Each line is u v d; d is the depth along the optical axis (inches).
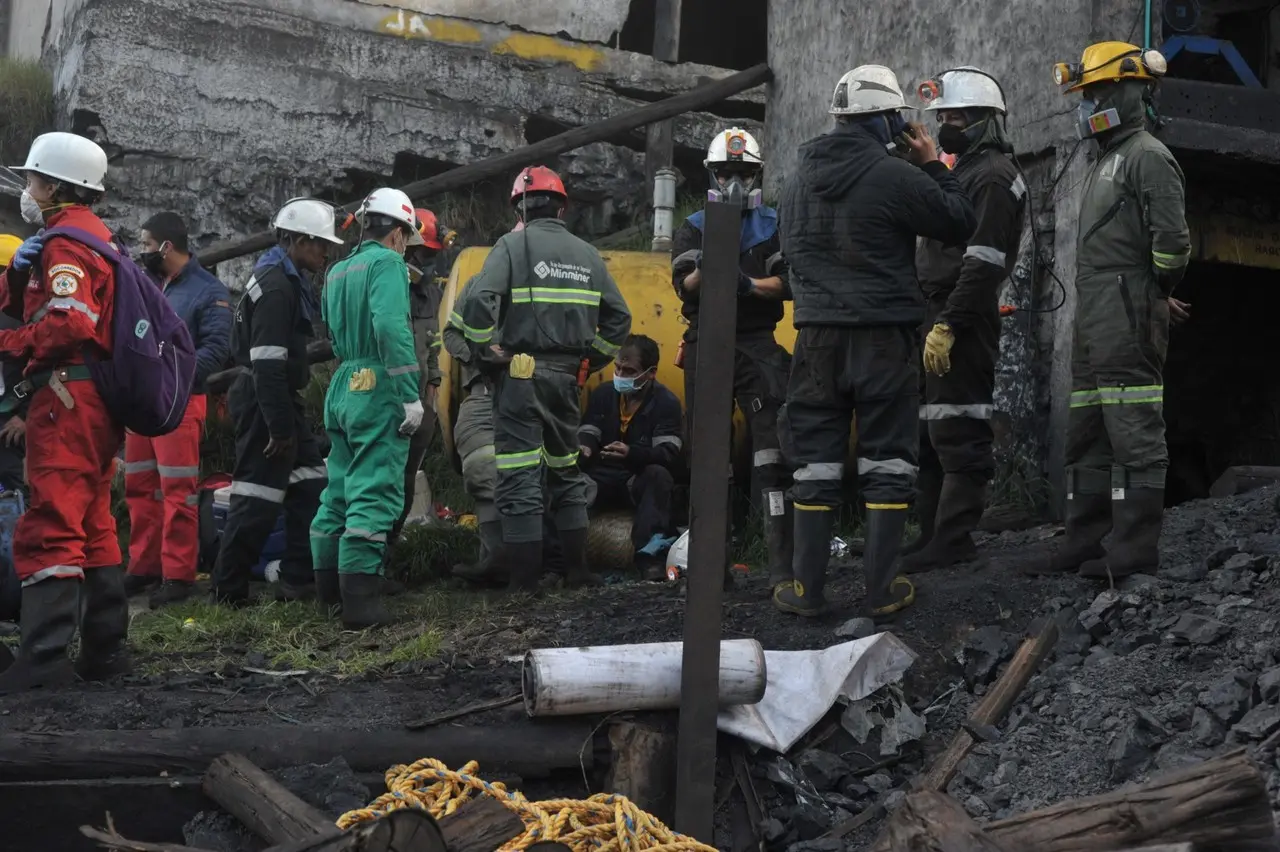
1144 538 209.2
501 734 178.7
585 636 216.7
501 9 490.0
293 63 458.0
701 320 173.6
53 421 190.7
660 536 284.8
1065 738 175.0
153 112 438.3
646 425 293.9
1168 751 161.6
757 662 180.1
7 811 163.0
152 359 194.4
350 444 237.6
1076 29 295.3
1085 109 215.0
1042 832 132.5
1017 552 245.9
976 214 223.8
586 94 498.3
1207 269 357.4
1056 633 195.8
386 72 471.5
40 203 195.5
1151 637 189.8
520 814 154.8
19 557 193.6
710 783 171.6
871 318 203.8
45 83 467.5
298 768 170.1
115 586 203.0
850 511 316.8
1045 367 300.2
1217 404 359.6
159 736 172.2
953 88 228.4
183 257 281.7
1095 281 211.3
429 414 297.7
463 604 249.3
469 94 482.6
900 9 363.6
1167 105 283.4
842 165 205.2
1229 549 216.7
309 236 257.4
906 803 135.7
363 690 195.2
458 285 327.9
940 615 208.4
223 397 383.6
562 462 255.6
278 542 291.9
